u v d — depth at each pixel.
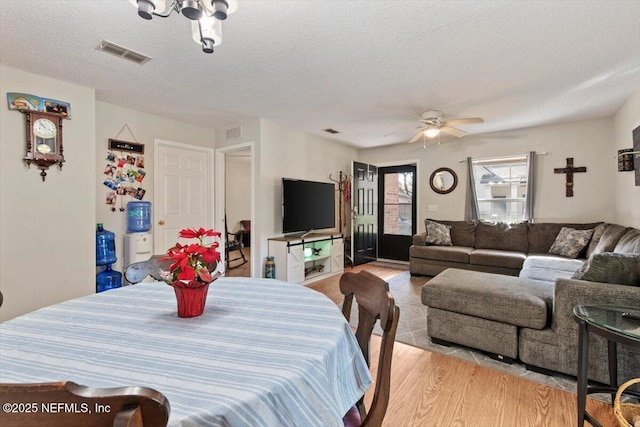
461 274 2.81
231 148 4.48
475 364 2.19
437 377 2.02
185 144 4.29
